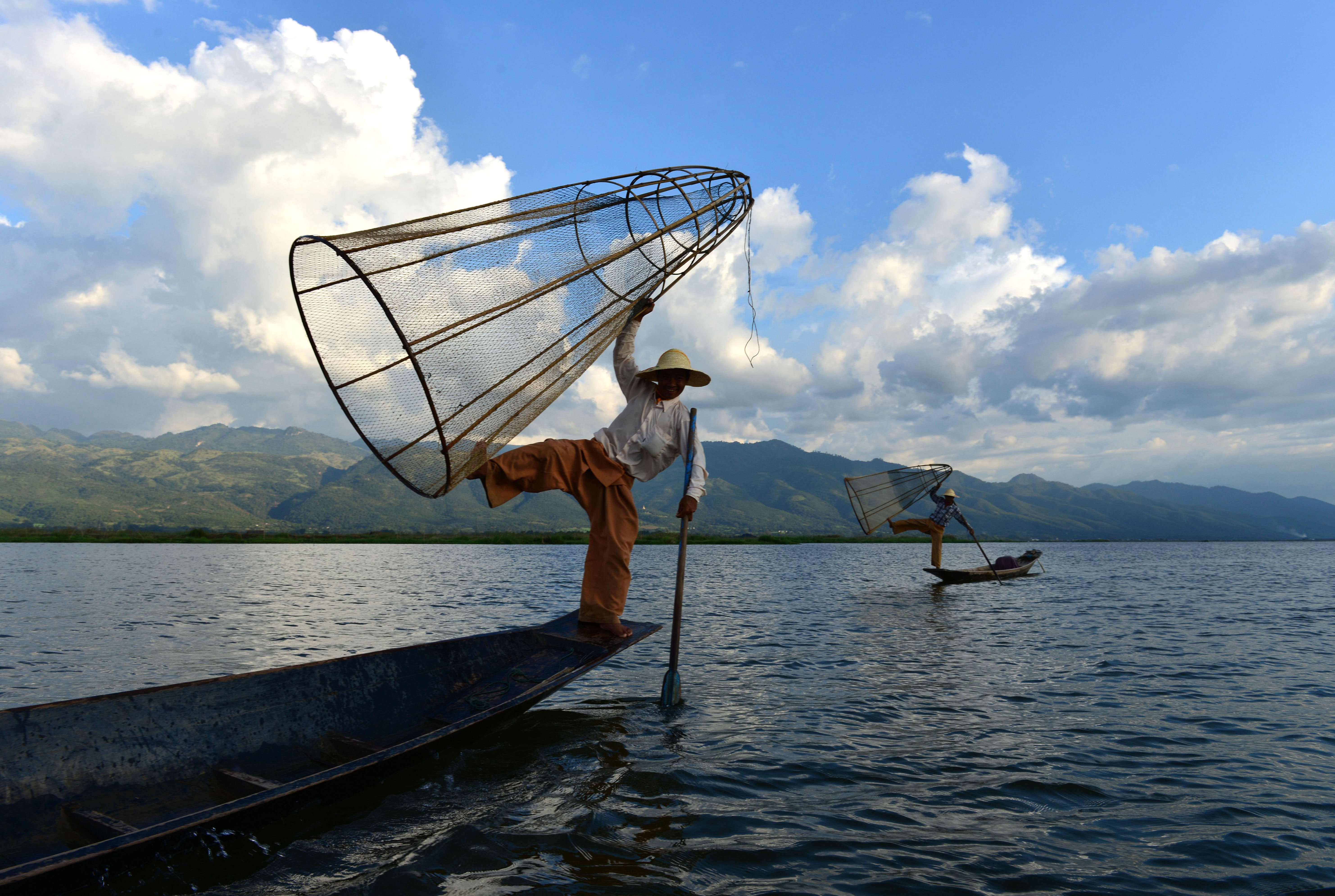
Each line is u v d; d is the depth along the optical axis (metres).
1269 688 8.48
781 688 8.27
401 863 3.72
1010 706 7.53
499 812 4.45
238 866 3.63
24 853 3.56
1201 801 4.91
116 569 30.89
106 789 4.03
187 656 10.09
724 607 17.27
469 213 4.85
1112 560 59.69
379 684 5.66
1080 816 4.63
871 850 4.07
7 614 14.65
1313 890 3.63
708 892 3.52
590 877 3.64
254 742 4.77
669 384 6.50
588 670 6.14
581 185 5.52
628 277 5.57
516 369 4.74
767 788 5.04
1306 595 22.67
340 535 98.75
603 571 6.74
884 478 22.84
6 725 3.76
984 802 4.84
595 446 6.40
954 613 16.19
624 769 5.32
